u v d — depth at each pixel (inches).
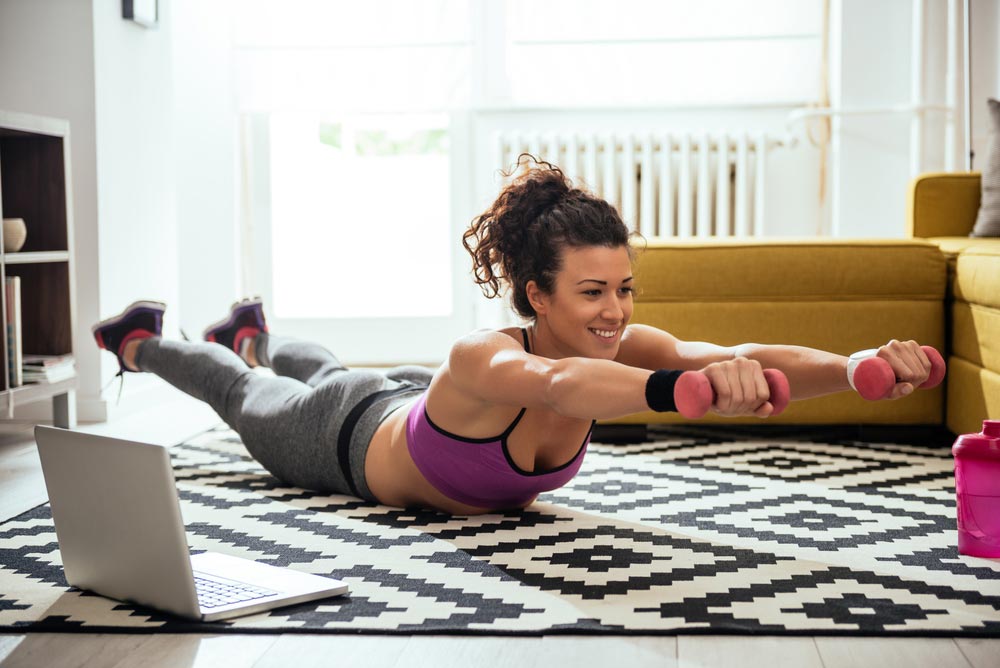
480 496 70.8
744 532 69.5
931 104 160.1
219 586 56.4
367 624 51.4
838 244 105.1
